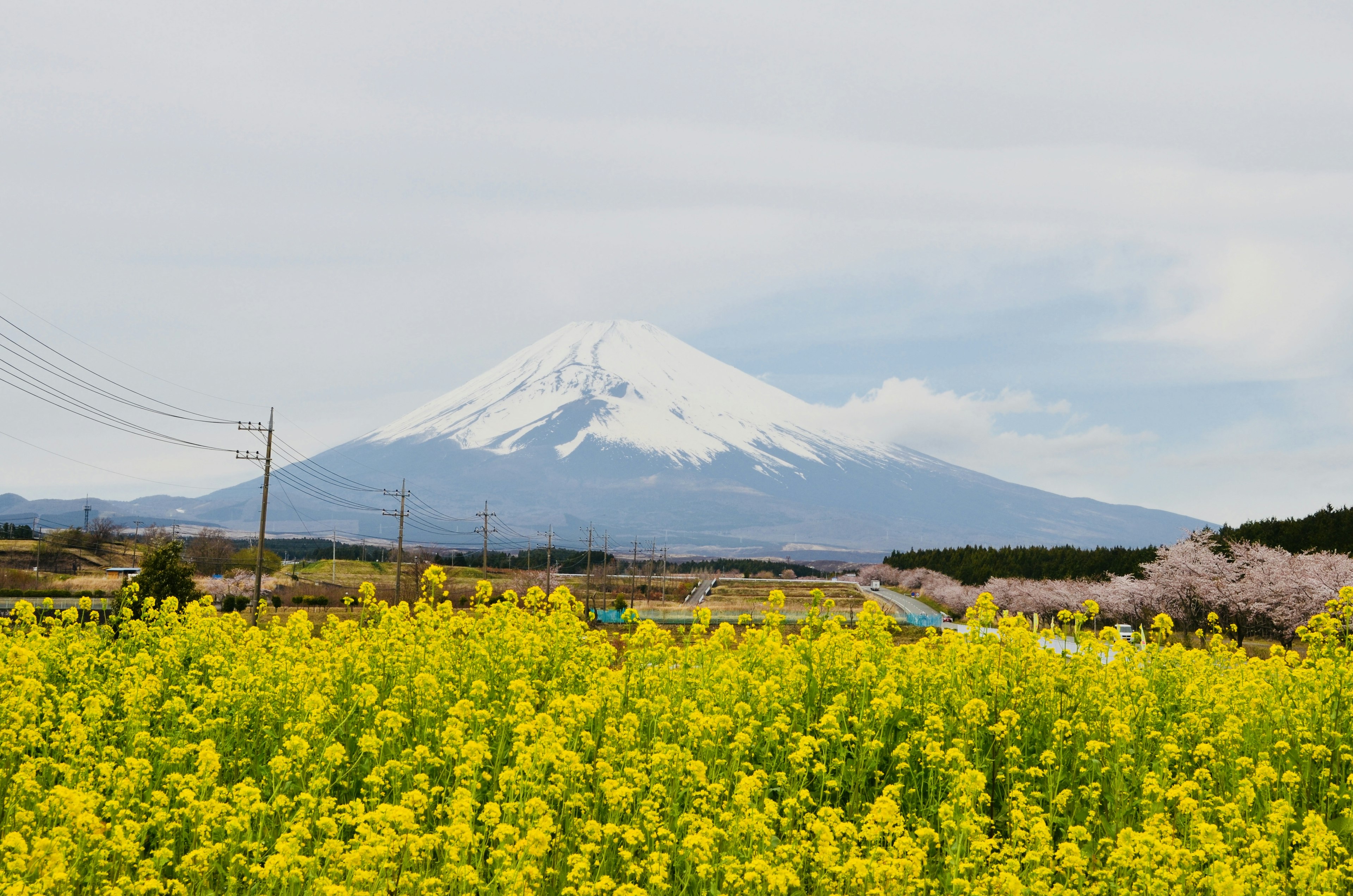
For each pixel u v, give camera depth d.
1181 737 13.08
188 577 43.16
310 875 7.98
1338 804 11.44
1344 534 75.94
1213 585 62.44
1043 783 11.96
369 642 16.00
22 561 106.44
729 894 8.53
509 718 11.84
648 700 13.42
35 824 9.17
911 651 14.85
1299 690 13.84
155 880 7.93
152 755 11.08
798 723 13.16
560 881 8.90
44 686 13.34
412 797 9.36
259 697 12.66
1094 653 14.73
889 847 9.45
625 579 136.62
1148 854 8.60
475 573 121.75
